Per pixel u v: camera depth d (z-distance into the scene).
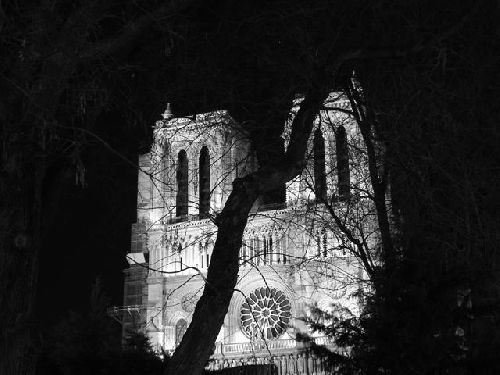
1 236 13.13
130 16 16.05
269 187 16.00
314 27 22.80
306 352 23.28
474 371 18.39
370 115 27.22
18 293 13.10
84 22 14.52
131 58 17.67
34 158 13.75
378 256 25.94
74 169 15.23
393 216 28.69
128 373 28.39
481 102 25.30
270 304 78.25
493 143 25.31
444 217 24.62
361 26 22.19
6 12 14.44
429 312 18.61
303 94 23.02
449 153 25.20
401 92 25.77
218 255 14.87
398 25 22.33
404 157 25.70
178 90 21.88
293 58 23.69
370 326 19.33
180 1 16.05
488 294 20.64
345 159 35.59
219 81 23.02
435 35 20.88
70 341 28.70
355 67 26.78
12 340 12.90
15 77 13.74
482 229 23.86
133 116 18.66
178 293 82.69
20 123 13.54
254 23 22.72
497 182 25.27
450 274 19.50
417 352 18.33
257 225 79.56
